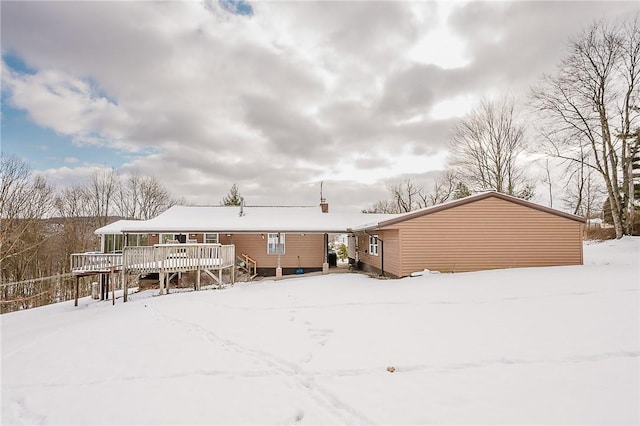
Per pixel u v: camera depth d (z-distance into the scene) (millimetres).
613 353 4953
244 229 18969
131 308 11125
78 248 28047
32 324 10555
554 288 9453
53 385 4980
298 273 20938
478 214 14352
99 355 6207
